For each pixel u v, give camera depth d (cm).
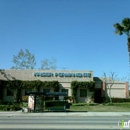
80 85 4825
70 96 4784
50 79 4906
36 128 1415
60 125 1574
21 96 4866
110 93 5056
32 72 4944
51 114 2542
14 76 4934
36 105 2877
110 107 3591
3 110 3073
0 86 4850
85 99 4825
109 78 5144
